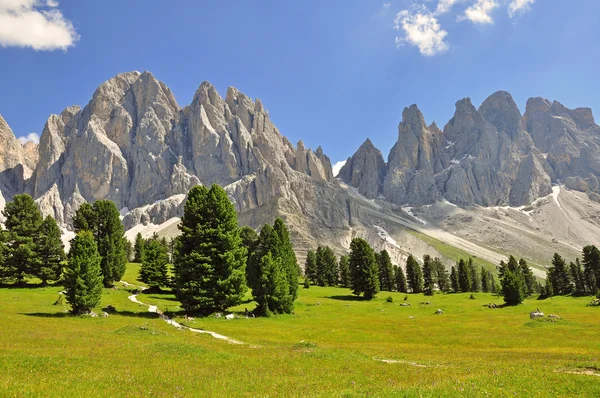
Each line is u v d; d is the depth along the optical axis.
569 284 149.00
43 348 29.75
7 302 64.94
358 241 122.88
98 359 26.88
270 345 41.38
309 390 20.78
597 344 43.75
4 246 86.12
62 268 94.00
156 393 19.48
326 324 63.97
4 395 17.25
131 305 74.62
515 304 98.06
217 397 19.34
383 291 159.88
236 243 71.06
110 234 97.44
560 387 20.00
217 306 66.94
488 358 33.84
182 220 72.19
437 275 178.62
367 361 31.95
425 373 25.92
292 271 94.81
